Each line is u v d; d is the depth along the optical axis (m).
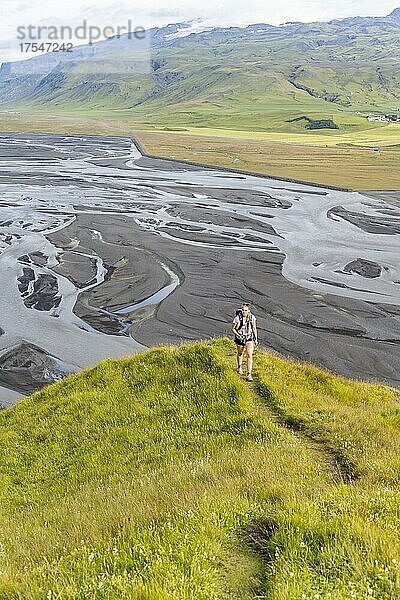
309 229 78.81
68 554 8.88
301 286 54.31
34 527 12.54
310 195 105.38
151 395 22.36
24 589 7.77
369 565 7.61
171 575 7.55
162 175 127.44
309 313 47.25
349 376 36.94
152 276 56.22
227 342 26.22
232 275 57.16
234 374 22.03
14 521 14.34
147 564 7.91
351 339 42.28
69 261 61.31
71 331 43.47
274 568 7.81
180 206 92.31
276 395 19.89
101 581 7.50
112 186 111.44
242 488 11.22
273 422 18.03
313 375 24.41
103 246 67.31
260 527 9.16
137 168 138.75
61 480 17.98
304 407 19.00
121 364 26.00
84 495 15.25
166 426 19.59
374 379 36.59
